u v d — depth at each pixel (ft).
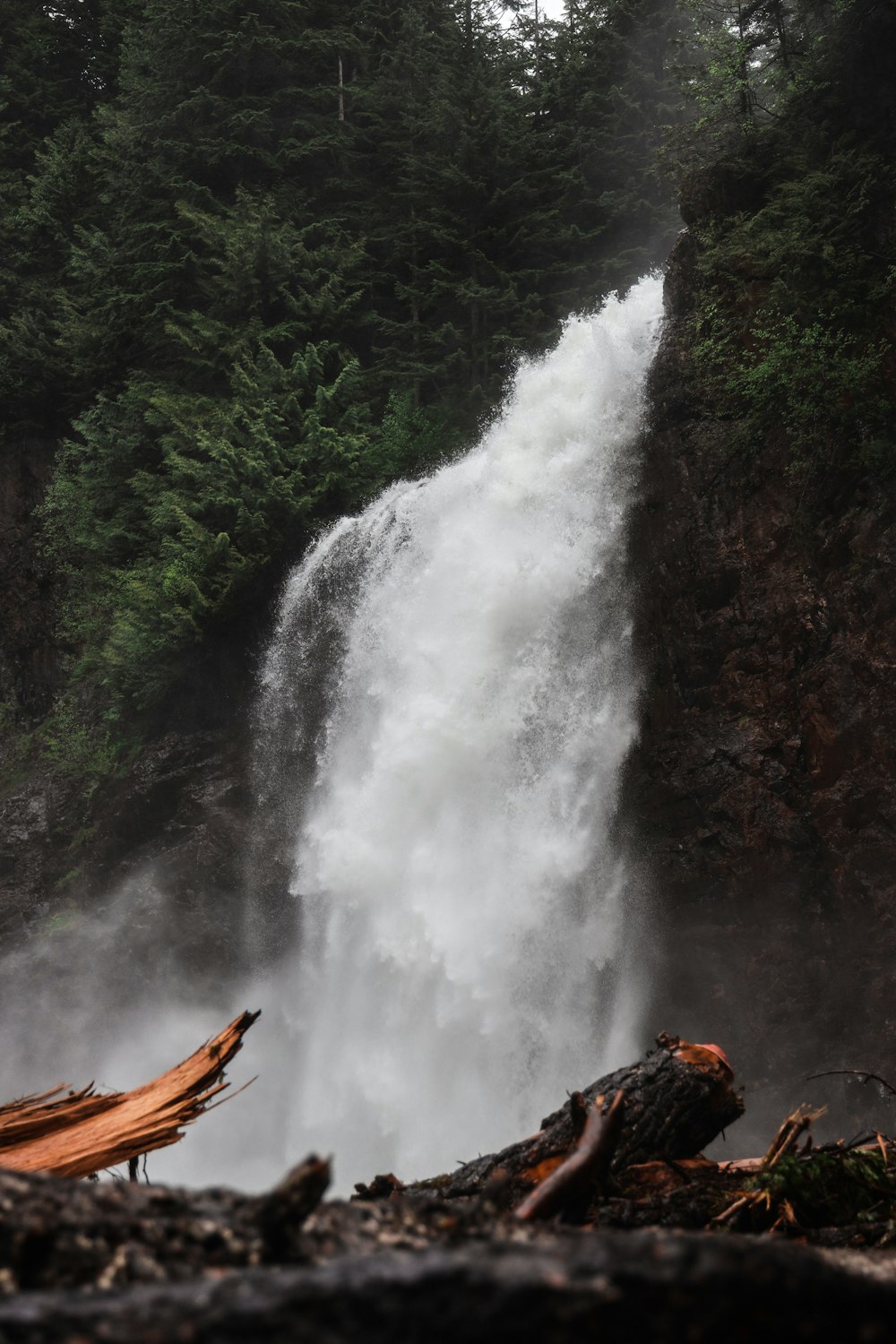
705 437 63.62
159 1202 3.78
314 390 88.43
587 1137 6.74
